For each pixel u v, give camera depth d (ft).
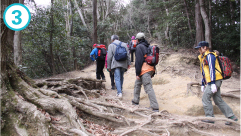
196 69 27.27
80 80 15.20
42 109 7.69
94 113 9.25
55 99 8.46
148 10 60.03
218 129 10.34
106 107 11.00
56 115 7.83
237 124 10.02
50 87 12.13
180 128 9.59
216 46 37.45
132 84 22.00
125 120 9.47
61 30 29.19
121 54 14.98
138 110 11.25
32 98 7.88
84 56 49.83
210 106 10.85
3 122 6.16
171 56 32.40
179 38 43.34
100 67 19.25
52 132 6.71
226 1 39.99
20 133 6.16
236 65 31.76
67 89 12.53
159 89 18.75
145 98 15.99
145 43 12.51
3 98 6.72
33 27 25.85
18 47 21.13
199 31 36.65
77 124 7.47
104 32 46.96
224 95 15.03
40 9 26.61
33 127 6.51
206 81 10.88
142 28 72.28
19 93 7.82
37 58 32.09
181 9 42.60
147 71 12.05
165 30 47.78
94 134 7.71
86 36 46.85
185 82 19.97
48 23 27.53
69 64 41.47
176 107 13.56
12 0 8.00
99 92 15.89
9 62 8.30
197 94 15.57
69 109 7.95
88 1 55.52
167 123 9.68
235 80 23.47
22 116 6.63
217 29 39.52
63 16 31.24
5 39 7.48
